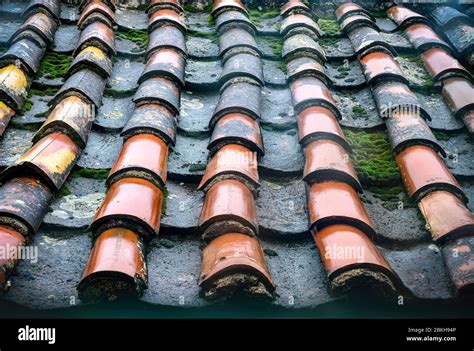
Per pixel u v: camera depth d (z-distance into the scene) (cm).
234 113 283
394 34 398
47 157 242
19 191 223
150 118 276
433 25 408
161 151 259
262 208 236
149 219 214
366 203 243
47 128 264
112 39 363
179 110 303
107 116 298
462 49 370
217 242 206
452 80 330
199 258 213
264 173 258
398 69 332
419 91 332
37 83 322
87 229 221
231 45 353
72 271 204
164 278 202
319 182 237
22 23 380
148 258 210
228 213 211
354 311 194
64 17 395
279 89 329
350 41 382
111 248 198
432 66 349
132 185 230
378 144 281
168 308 190
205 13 420
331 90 330
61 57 353
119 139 281
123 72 340
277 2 427
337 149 255
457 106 306
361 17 396
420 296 197
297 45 358
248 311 191
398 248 223
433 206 229
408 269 211
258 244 210
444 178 238
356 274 189
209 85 327
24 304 188
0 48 352
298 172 257
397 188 252
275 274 208
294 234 224
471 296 193
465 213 219
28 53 333
